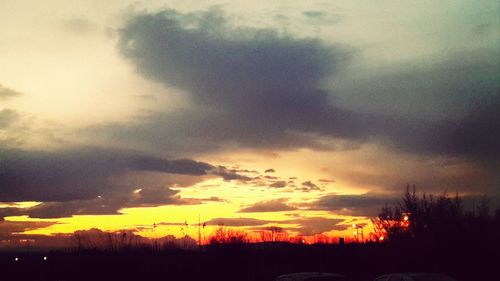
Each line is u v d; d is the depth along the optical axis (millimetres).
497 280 29391
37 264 67750
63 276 62406
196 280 50219
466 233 31016
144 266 55094
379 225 38625
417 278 17000
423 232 34062
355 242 45625
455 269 31031
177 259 54438
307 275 18484
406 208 35969
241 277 47312
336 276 18516
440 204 34219
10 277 65062
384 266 36688
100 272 58031
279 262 46656
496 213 32594
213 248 50781
